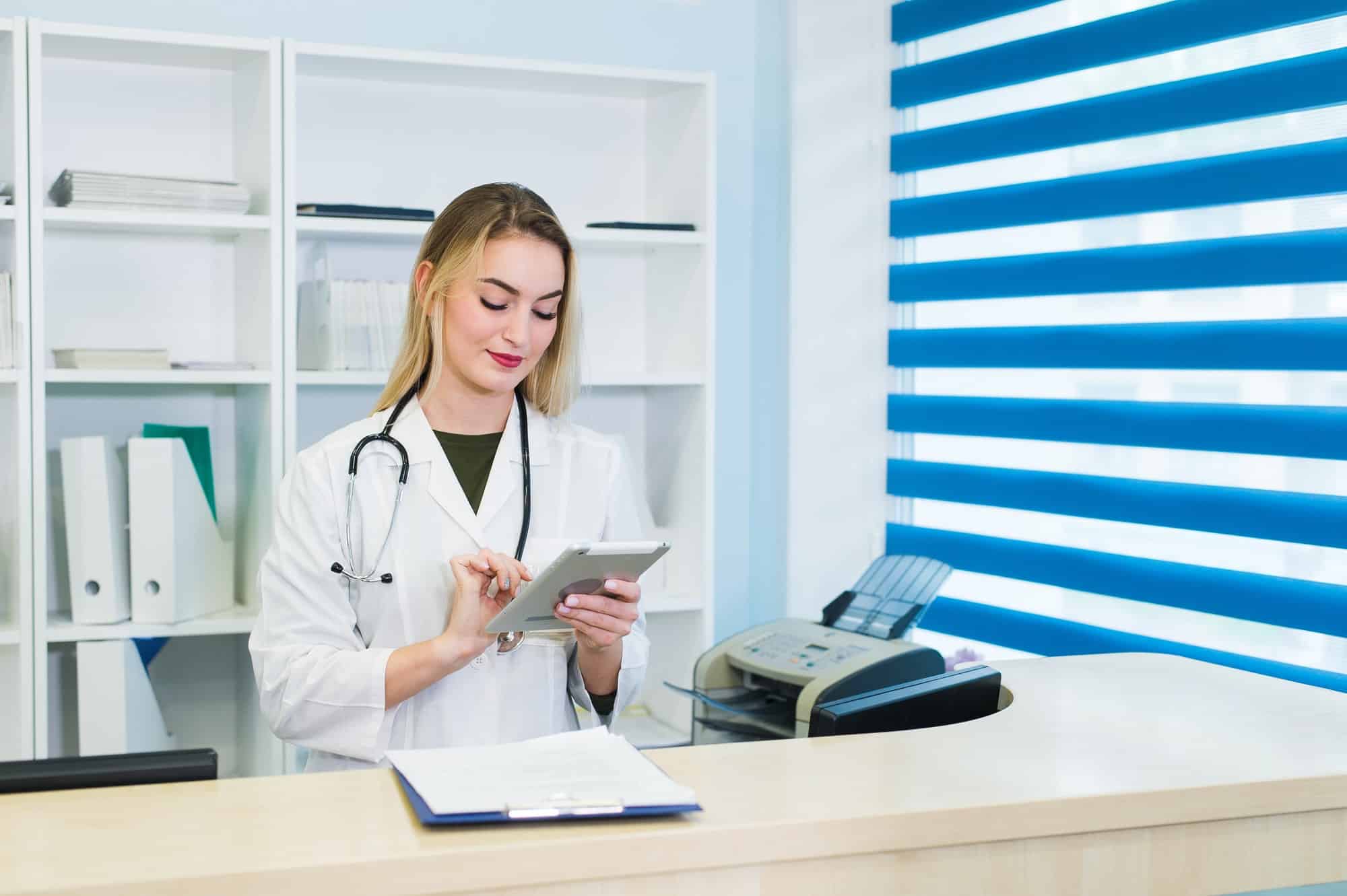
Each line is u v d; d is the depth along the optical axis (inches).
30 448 93.0
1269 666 91.4
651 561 59.1
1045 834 49.9
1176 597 97.6
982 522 119.2
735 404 133.0
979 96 118.2
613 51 125.0
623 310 125.8
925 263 124.3
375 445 67.3
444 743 65.6
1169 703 66.9
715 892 45.3
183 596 99.3
